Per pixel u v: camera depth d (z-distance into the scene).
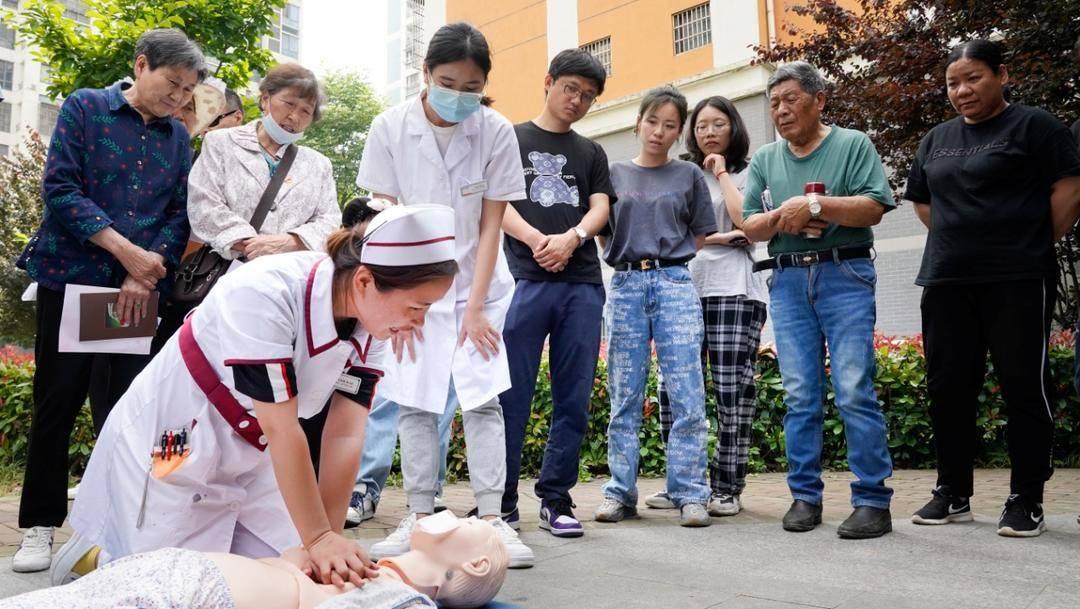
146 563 1.58
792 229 3.47
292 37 42.47
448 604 2.11
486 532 2.14
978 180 3.36
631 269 3.85
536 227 3.49
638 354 3.81
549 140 3.62
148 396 2.02
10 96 36.00
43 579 2.65
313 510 1.86
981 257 3.33
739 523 3.71
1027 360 3.25
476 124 3.16
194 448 1.96
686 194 3.88
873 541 3.17
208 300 1.96
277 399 1.80
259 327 1.79
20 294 13.36
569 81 3.54
